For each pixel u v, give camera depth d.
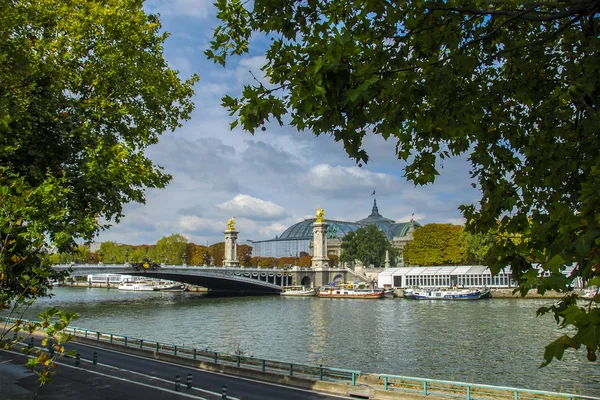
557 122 10.92
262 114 8.35
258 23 10.43
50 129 23.66
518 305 94.38
